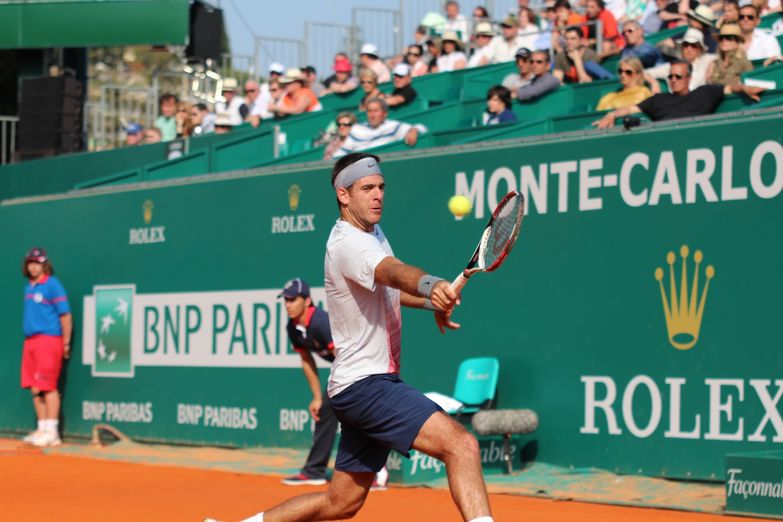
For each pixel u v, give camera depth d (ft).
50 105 160.97
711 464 68.64
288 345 93.09
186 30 165.17
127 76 294.66
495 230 38.99
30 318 109.40
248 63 172.55
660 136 71.87
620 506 65.87
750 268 67.67
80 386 111.14
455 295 38.45
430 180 83.76
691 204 70.38
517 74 120.16
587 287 75.05
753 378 67.15
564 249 76.33
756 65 99.35
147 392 104.73
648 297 72.08
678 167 70.95
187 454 96.32
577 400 75.15
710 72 90.74
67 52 181.68
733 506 61.57
